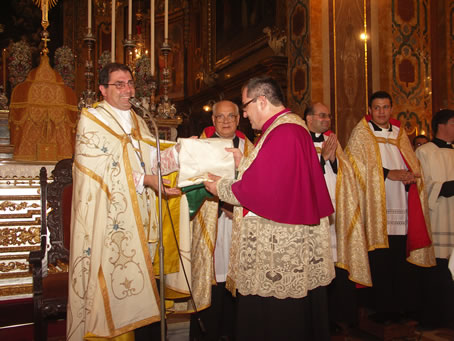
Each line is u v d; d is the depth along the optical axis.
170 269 3.02
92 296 2.61
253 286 2.31
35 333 2.78
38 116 4.04
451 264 1.91
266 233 2.32
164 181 2.70
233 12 11.37
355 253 3.60
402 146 4.02
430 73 7.29
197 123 12.88
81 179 2.71
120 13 14.39
